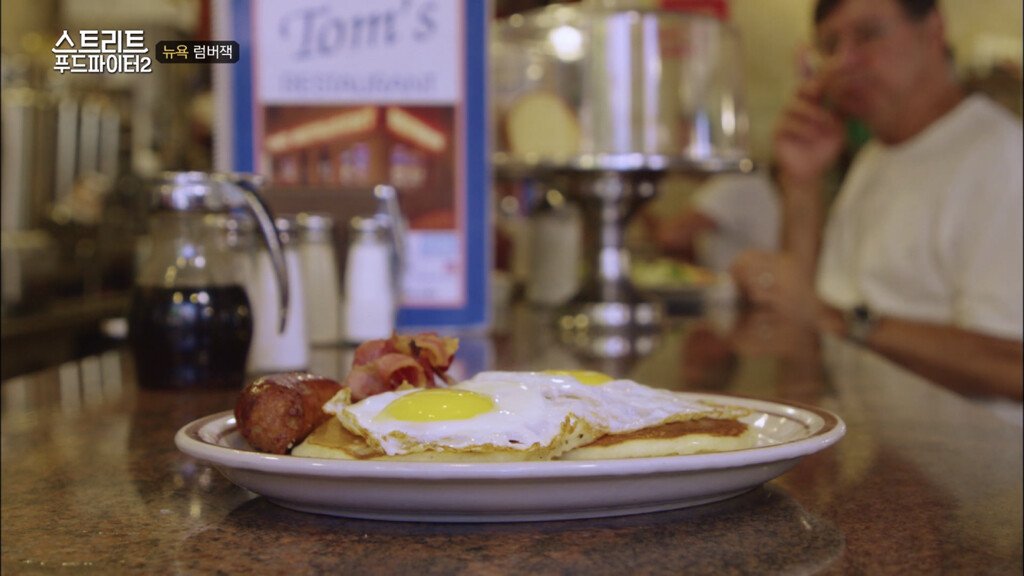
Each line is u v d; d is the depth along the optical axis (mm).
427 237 1562
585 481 708
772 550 711
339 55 1525
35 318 2139
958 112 2004
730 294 2307
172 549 732
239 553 715
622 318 1705
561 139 1742
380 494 719
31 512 854
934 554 713
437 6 1531
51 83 2461
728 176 3154
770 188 3178
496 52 1784
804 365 1374
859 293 2168
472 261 1572
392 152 1545
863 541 741
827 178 2732
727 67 1752
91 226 2537
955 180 1949
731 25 1772
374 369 864
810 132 2469
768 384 1261
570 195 1767
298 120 1525
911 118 2084
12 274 2141
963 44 2262
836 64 2215
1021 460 980
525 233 2373
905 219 2064
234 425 900
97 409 1153
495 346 1510
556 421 749
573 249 2043
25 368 2066
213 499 879
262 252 1286
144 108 2949
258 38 1516
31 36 2885
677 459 710
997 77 2025
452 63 1540
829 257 2406
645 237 3260
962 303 1848
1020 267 1786
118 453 1007
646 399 824
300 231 1442
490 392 784
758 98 3490
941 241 1964
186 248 1219
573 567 670
